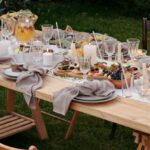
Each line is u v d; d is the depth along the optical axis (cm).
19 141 415
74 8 951
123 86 311
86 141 416
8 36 415
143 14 932
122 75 314
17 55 358
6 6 754
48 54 348
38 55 358
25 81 313
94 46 347
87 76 322
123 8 952
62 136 424
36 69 320
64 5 962
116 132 433
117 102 288
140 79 319
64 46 398
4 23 422
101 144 412
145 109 279
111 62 360
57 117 442
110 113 271
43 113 445
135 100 292
